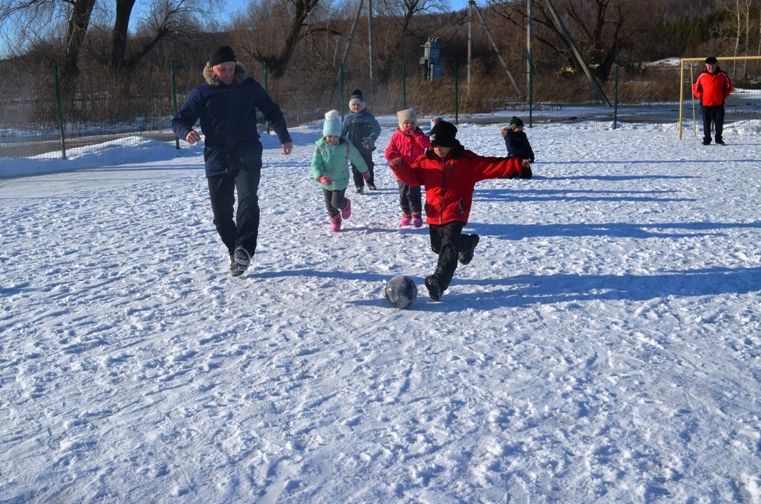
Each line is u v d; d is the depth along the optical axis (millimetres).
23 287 7152
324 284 7000
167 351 5406
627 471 3721
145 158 19828
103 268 7816
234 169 7090
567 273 7191
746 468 3742
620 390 4629
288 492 3600
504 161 6379
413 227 9469
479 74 46719
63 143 19219
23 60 35750
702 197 11336
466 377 4836
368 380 4816
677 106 38500
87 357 5324
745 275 7055
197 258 8141
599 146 20078
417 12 58562
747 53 66188
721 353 5199
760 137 21281
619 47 51719
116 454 3977
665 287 6715
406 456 3889
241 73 7121
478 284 6891
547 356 5164
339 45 54375
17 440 4148
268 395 4633
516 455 3881
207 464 3857
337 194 9164
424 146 9727
